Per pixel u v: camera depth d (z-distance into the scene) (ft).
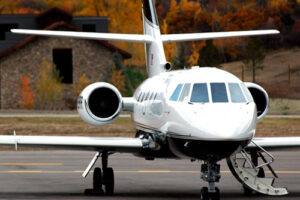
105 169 135.95
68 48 526.16
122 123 354.13
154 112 133.18
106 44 527.40
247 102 118.42
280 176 169.78
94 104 146.51
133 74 552.82
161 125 127.34
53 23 543.80
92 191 134.92
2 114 419.54
